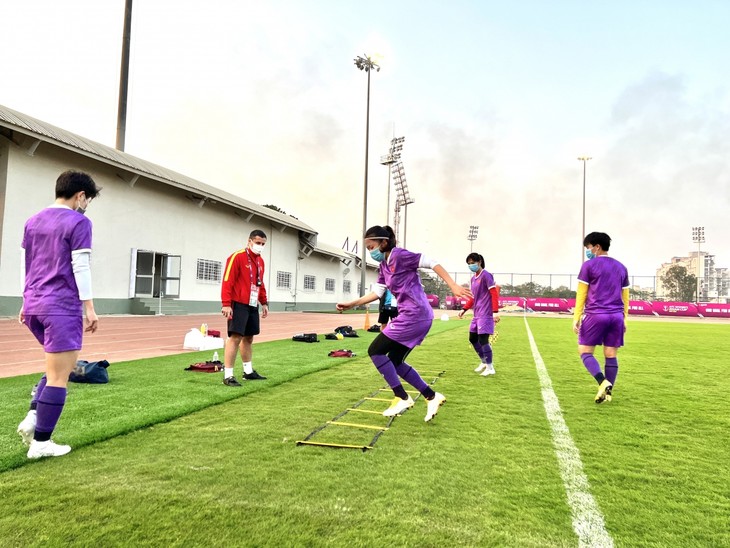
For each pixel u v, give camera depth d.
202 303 23.83
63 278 2.82
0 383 5.14
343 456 2.91
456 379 6.15
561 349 10.45
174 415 3.81
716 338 14.89
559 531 2.00
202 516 2.08
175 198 21.94
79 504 2.18
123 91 22.23
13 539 1.86
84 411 3.89
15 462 2.67
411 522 2.06
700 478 2.66
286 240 32.78
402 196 46.19
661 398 5.02
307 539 1.89
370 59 32.22
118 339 10.62
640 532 2.01
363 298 4.17
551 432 3.57
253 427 3.54
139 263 19.83
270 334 13.38
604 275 4.91
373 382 5.61
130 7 22.55
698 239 56.84
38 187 15.42
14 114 14.43
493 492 2.41
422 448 3.11
